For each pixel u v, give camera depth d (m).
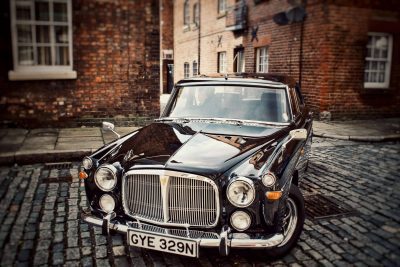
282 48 12.19
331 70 10.56
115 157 3.39
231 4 15.05
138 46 9.12
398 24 11.00
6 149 6.61
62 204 4.58
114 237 3.78
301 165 4.47
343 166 6.44
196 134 3.72
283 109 4.23
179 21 21.86
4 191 4.99
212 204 2.99
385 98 11.41
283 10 11.86
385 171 6.18
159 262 3.35
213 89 4.50
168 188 3.03
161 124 4.27
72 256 3.41
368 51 11.16
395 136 8.61
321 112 10.73
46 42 8.53
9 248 3.52
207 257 3.45
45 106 8.67
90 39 8.74
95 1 8.64
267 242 2.89
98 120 9.11
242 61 15.18
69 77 8.60
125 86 9.18
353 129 9.50
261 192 2.93
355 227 4.09
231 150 3.33
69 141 7.40
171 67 22.25
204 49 18.34
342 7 10.34
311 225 4.11
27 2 8.23
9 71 8.19
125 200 3.22
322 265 3.33
